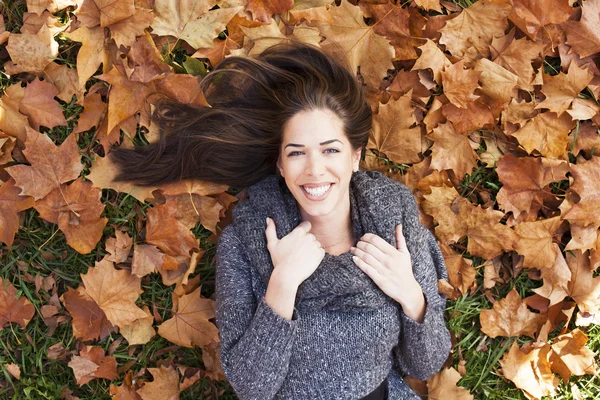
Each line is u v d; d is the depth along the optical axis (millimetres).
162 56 1551
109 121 1481
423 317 1373
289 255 1314
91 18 1471
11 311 1546
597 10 1629
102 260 1542
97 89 1536
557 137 1669
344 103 1339
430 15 1682
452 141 1654
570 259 1722
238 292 1379
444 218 1672
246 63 1444
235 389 1349
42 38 1482
